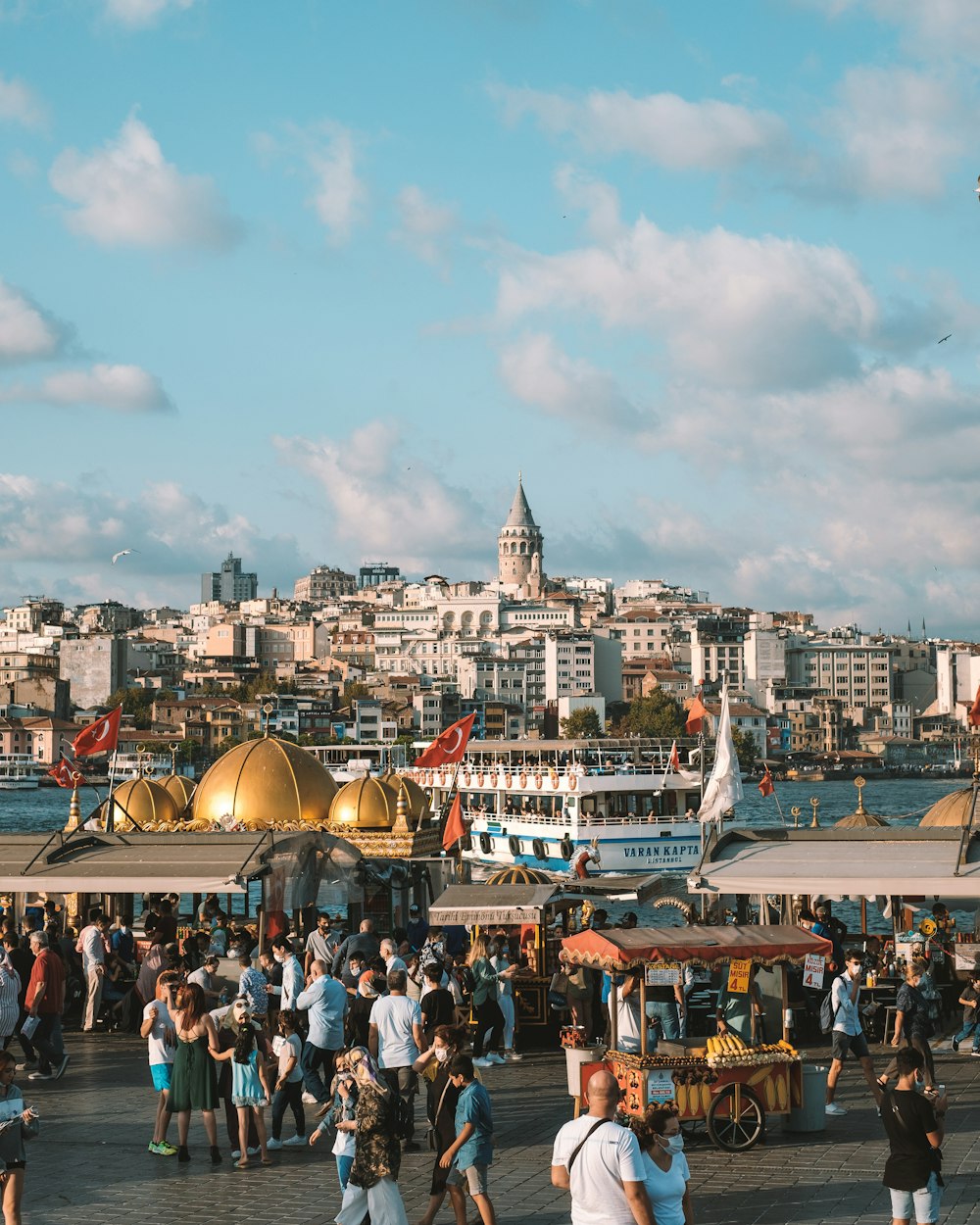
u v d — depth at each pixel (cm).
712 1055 2412
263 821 5150
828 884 3178
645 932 2517
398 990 2411
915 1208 1820
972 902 4262
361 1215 1894
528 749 9925
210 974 2892
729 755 4506
